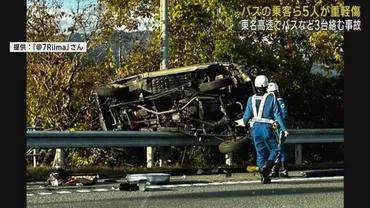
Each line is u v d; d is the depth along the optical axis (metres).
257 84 11.81
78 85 20.61
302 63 20.95
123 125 16.64
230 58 20.22
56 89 20.45
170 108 15.91
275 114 11.52
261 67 20.53
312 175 12.62
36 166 15.42
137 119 16.34
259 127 11.51
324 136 16.61
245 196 9.73
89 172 13.42
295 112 20.77
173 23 20.73
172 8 20.72
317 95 20.89
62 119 20.33
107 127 17.14
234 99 14.91
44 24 20.55
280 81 20.41
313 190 10.37
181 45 20.72
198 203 9.11
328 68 21.23
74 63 20.61
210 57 20.56
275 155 11.43
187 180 11.91
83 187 10.89
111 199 9.43
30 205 8.97
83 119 20.53
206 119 15.10
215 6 20.67
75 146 13.77
